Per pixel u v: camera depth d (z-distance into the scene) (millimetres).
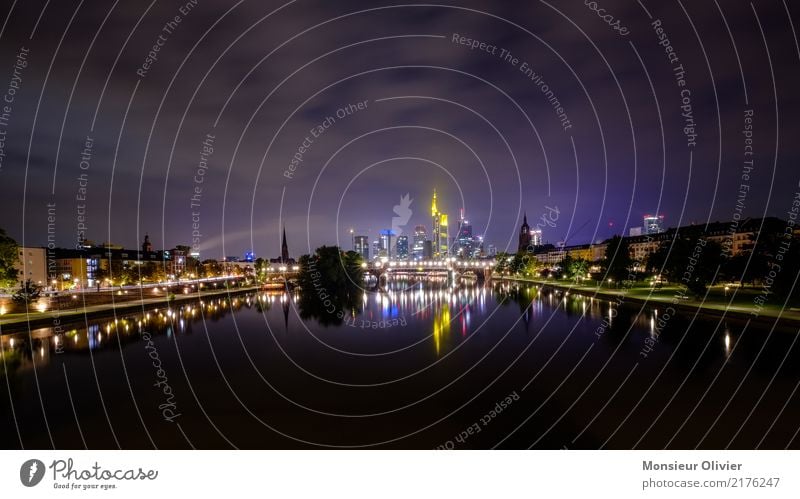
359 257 134500
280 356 49312
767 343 44844
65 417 30703
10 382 39750
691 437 25609
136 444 26281
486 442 26000
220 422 29656
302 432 27906
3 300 83812
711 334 50188
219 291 136000
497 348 51500
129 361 47688
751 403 30250
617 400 32031
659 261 83438
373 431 27969
